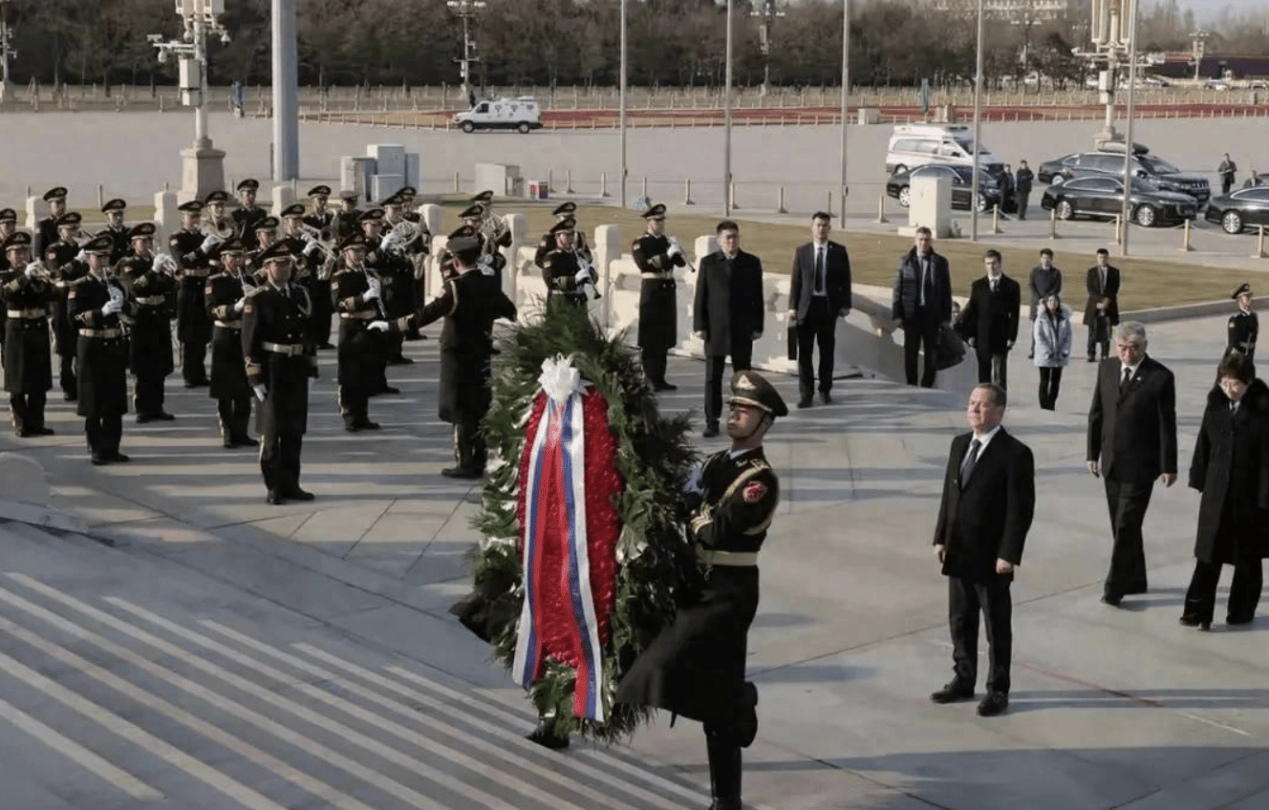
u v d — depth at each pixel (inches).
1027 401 838.5
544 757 327.6
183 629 391.5
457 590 457.4
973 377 800.3
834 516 541.6
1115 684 394.0
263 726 311.9
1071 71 5797.2
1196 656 415.5
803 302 703.1
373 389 740.7
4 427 665.6
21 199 1852.9
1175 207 1819.6
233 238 632.4
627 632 297.0
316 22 4426.7
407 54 4483.3
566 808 286.5
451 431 665.6
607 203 1995.6
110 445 597.0
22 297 629.0
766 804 322.0
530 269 954.7
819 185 2260.1
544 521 305.0
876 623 435.8
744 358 650.2
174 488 564.4
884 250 1562.5
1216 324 1164.5
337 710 337.1
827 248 705.0
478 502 551.8
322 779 283.4
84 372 586.6
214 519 525.0
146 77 4367.6
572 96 4569.4
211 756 288.4
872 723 366.6
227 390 623.5
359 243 661.3
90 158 2369.6
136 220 1588.3
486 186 2055.9
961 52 5605.3
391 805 271.1
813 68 5280.5
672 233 1663.4
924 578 475.8
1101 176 1891.0
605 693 301.9
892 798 325.4
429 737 327.9
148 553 482.6
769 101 4507.9
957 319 791.1
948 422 685.9
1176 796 328.2
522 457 312.2
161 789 264.8
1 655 336.5
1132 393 446.6
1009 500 367.6
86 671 336.5
